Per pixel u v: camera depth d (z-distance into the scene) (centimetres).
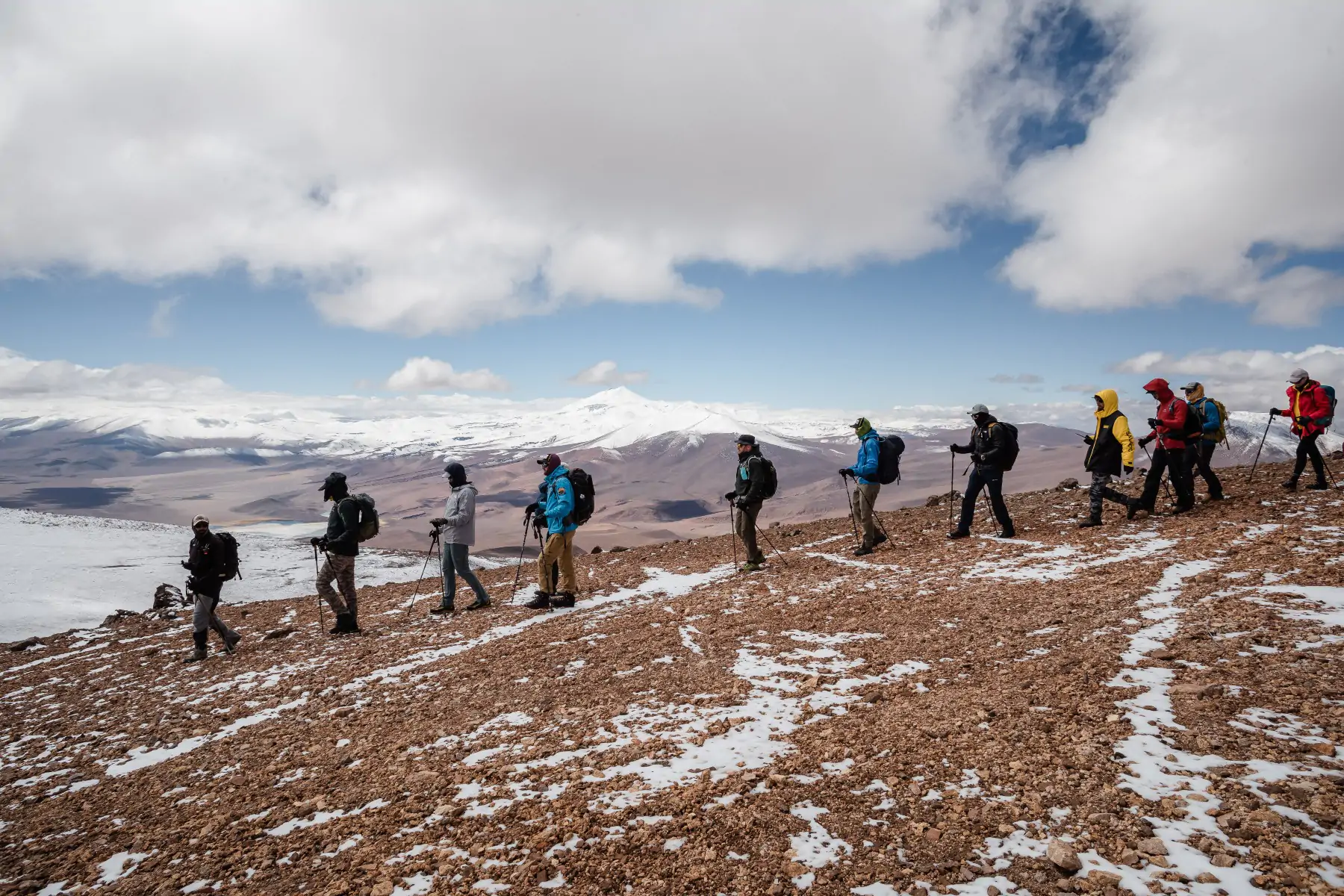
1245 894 301
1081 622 736
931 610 874
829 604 973
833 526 1834
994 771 440
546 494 1262
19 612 2188
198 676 1025
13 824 560
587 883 365
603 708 662
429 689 793
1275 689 499
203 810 531
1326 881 299
